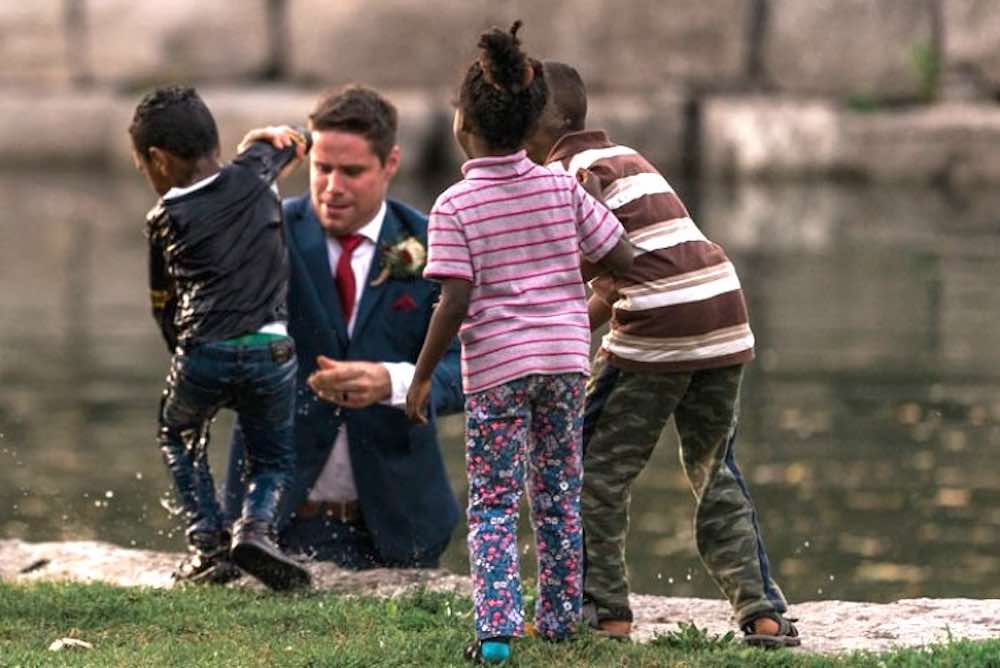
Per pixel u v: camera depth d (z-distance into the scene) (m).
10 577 14.88
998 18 56.19
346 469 14.84
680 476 24.34
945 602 13.35
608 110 57.53
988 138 54.25
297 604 12.65
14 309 36.41
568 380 10.71
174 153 13.24
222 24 61.91
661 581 19.11
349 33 61.06
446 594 12.96
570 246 10.77
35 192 55.62
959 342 31.72
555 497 10.93
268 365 13.23
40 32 62.97
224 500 14.81
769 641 11.39
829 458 24.14
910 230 45.78
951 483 22.88
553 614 11.08
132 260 42.91
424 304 14.81
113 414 27.59
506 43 10.51
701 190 54.31
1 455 24.84
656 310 11.19
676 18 59.16
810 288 37.34
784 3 58.44
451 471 24.16
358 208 14.69
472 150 10.82
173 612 12.41
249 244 13.28
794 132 56.00
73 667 10.74
